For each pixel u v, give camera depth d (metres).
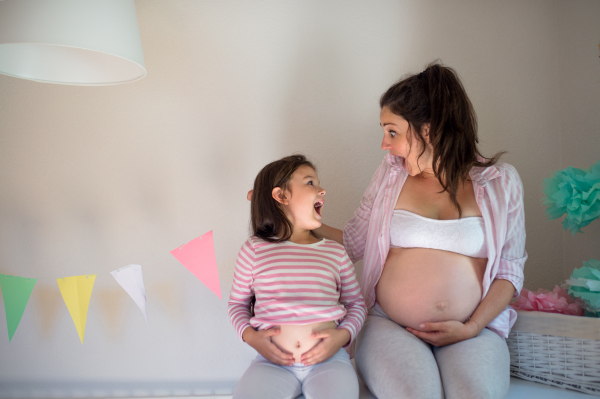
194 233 1.63
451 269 1.17
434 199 1.26
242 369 1.62
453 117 1.20
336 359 1.13
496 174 1.22
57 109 1.62
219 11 1.65
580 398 1.09
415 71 1.67
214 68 1.64
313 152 1.66
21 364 1.61
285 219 1.26
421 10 1.67
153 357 1.61
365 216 1.39
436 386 0.99
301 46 1.66
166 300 1.62
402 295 1.20
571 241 1.61
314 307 1.14
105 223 1.62
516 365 1.26
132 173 1.62
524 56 1.67
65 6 1.06
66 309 1.60
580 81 1.56
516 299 1.34
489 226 1.20
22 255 1.61
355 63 1.67
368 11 1.67
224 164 1.64
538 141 1.67
